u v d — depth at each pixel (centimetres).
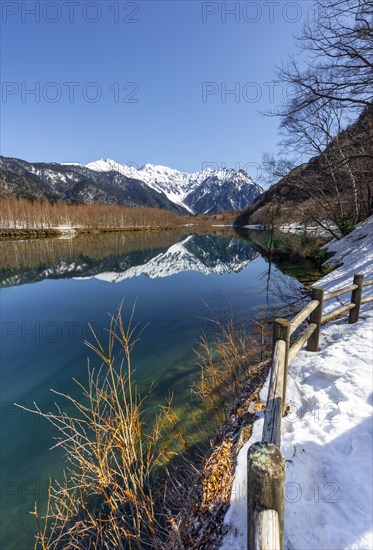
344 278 885
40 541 307
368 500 194
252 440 292
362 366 341
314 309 397
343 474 216
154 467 352
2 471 407
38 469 410
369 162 1209
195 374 605
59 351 819
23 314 1175
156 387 571
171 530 251
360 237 1223
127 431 267
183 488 308
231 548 198
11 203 5512
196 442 389
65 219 6003
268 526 111
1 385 648
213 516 238
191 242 4294
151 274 1992
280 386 240
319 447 244
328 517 190
